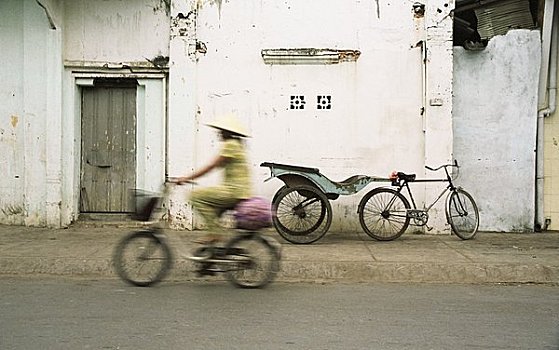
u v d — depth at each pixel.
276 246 7.87
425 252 9.49
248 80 11.19
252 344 5.55
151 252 7.97
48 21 11.06
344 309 6.81
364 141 11.14
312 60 11.12
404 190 11.07
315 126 11.18
